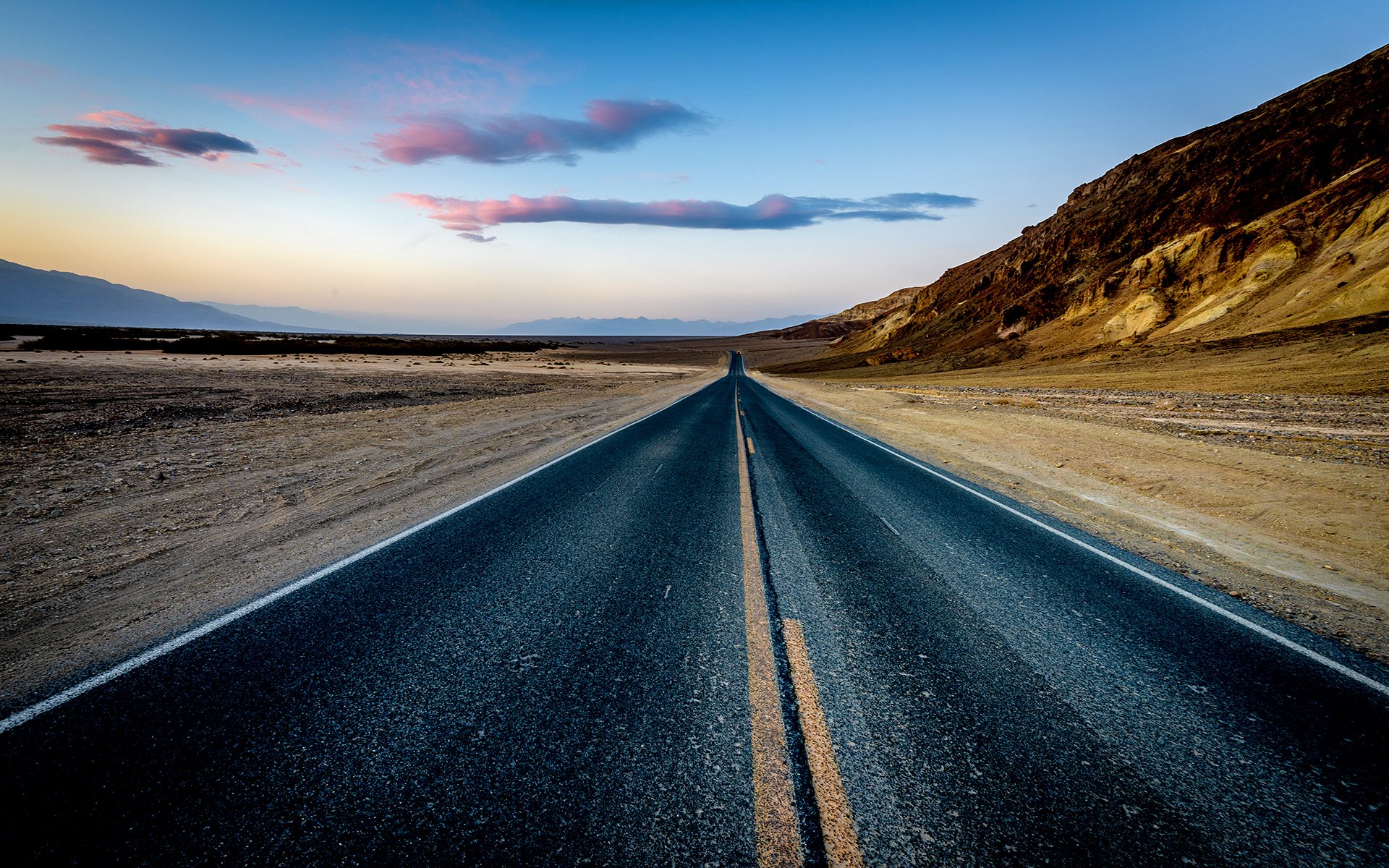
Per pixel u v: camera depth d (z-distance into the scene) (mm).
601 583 3682
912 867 1613
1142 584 3984
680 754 2035
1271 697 2570
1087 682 2654
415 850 1635
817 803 1836
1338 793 1970
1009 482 7590
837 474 7961
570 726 2176
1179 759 2123
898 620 3281
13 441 8156
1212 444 9477
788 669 2664
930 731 2230
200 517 4852
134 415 11406
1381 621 3434
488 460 7930
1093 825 1802
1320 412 12992
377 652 2693
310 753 1989
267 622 2971
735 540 4766
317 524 4766
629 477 7234
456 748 2031
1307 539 5031
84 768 1884
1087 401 18078
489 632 2941
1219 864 1688
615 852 1642
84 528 4484
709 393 28094
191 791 1812
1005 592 3770
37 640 2719
